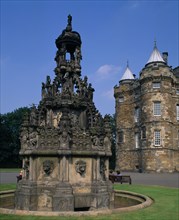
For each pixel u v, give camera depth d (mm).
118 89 58438
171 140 48281
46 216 8828
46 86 13367
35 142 11562
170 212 10422
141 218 9016
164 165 46812
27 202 11008
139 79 52625
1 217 8641
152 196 15734
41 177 11375
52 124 12945
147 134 48688
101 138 12188
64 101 12914
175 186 23656
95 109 13508
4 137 72625
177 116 50938
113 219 8641
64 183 10930
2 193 14102
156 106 48594
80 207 11172
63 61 13516
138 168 52562
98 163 11742
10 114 75938
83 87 13500
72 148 11461
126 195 14656
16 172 46781
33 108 13055
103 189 11516
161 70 48500
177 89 51469
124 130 56531
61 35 13906
